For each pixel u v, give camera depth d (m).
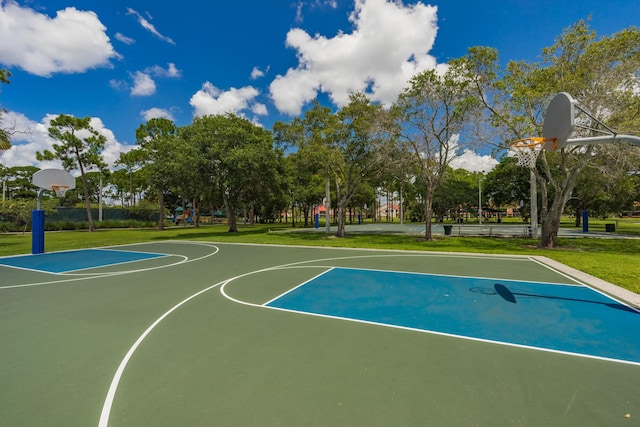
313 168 23.75
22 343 4.35
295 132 22.78
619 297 6.38
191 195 26.98
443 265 10.54
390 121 18.22
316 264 10.95
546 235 15.27
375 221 59.34
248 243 18.69
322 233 27.30
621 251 13.79
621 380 3.25
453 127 17.59
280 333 4.61
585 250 14.23
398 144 18.95
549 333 4.54
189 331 4.73
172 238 22.97
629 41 12.09
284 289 7.32
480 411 2.74
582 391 3.04
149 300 6.47
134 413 2.77
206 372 3.48
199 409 2.81
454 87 16.83
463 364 3.61
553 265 10.10
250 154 22.66
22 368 3.64
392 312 5.55
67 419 2.70
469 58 15.72
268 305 6.05
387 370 3.48
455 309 5.70
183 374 3.45
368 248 15.62
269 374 3.42
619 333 4.52
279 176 27.52
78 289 7.48
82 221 39.84
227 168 23.62
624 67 12.07
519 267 10.05
